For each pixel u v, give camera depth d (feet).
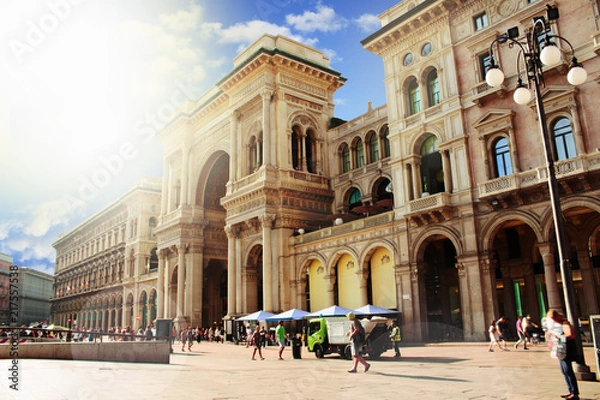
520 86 54.19
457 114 108.78
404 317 112.27
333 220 159.53
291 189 152.25
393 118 123.03
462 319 103.40
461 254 103.40
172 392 34.65
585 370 44.78
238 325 152.87
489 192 97.14
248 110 168.35
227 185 166.91
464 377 45.39
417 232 113.19
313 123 165.99
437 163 115.65
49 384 24.68
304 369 58.44
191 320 184.75
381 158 147.33
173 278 203.72
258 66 160.66
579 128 88.12
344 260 134.41
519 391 36.70
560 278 100.58
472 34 109.19
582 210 90.12
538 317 103.30
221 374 51.24
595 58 88.17
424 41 118.62
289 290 146.20
